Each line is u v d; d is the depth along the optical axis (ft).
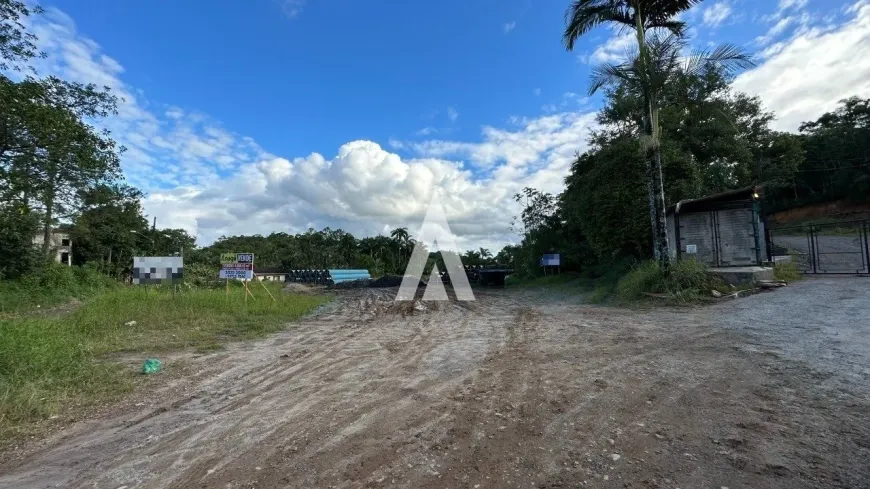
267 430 12.41
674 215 50.52
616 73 38.32
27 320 24.91
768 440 10.21
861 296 29.63
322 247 243.19
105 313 35.65
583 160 70.38
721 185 68.33
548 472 9.25
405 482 9.08
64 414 14.25
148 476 9.82
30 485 9.56
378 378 17.74
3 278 65.26
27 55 47.50
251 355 23.71
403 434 11.65
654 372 16.31
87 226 120.78
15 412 13.78
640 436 10.80
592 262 74.69
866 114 138.21
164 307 40.47
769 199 156.04
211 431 12.51
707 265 45.52
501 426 11.91
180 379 18.67
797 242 90.07
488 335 27.43
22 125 50.39
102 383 17.65
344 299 67.00
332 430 12.17
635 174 51.70
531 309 41.06
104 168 64.90
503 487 8.73
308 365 20.88
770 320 24.80
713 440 10.36
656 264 39.93
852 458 9.21
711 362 17.25
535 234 93.50
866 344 18.16
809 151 145.89
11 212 57.88
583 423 11.82
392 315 41.88
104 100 59.88
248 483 9.29
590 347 21.58
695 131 67.77
